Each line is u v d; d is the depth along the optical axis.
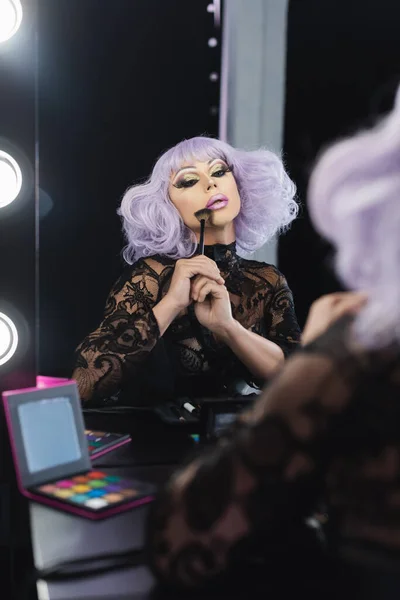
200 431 1.21
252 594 0.66
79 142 2.22
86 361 1.55
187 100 2.28
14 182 1.14
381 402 0.59
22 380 1.16
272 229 1.88
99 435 1.21
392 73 2.38
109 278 2.27
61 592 0.67
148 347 1.57
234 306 1.77
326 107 2.40
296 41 2.37
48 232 2.24
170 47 2.24
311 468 0.61
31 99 1.14
